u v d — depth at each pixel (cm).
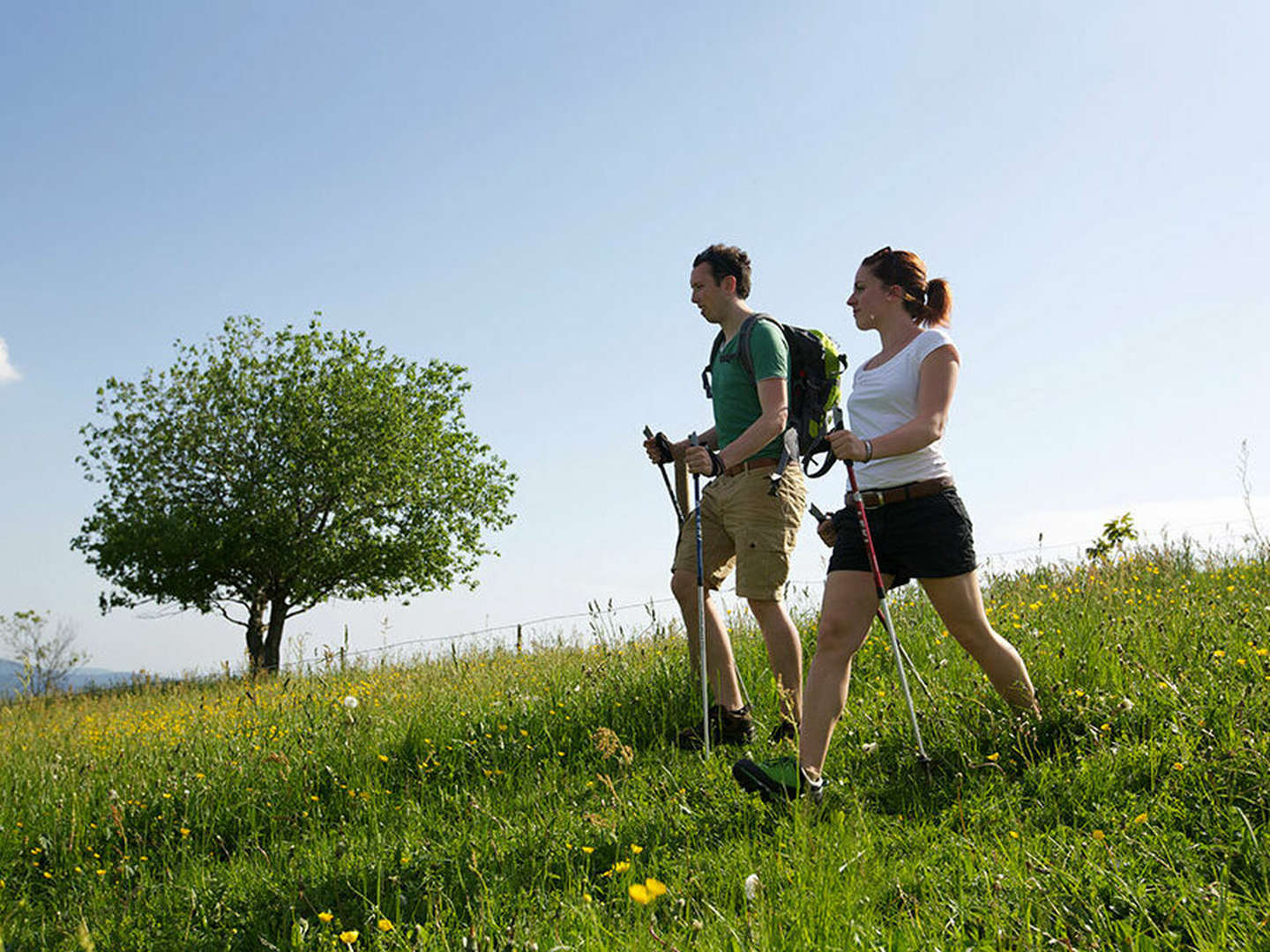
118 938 358
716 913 278
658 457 560
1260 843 296
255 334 3100
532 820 408
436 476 3133
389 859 386
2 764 670
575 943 276
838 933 255
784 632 492
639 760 483
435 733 556
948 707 462
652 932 253
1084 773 360
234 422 2989
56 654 1980
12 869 458
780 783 366
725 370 511
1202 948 235
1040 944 241
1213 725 386
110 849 467
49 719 1209
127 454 2962
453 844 389
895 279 425
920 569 402
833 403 505
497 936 278
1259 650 443
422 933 287
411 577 3053
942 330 413
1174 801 334
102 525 2909
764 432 479
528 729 556
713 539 521
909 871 302
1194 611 553
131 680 1625
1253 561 764
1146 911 256
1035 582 843
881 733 451
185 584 2842
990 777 383
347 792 495
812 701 380
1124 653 473
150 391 3020
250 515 2894
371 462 3020
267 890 380
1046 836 320
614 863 342
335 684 835
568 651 895
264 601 3009
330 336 3172
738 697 506
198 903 377
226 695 973
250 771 540
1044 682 452
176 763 565
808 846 318
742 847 336
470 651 1002
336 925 329
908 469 401
